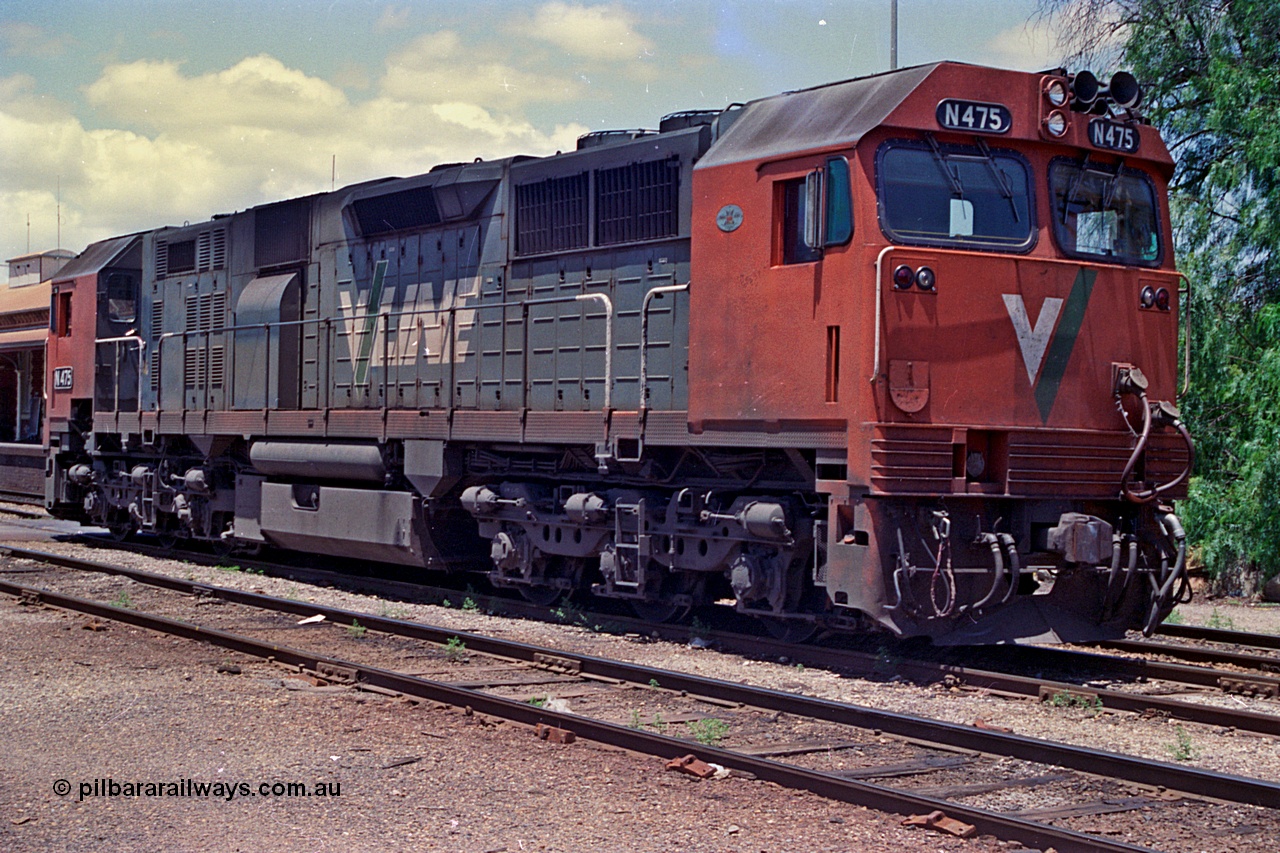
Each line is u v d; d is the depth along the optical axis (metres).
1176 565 9.87
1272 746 7.49
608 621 11.69
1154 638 11.73
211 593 13.19
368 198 14.41
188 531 17.47
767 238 9.74
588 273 11.84
